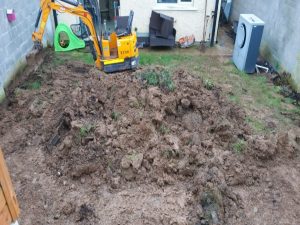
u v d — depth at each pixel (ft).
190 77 22.88
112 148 16.15
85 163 15.57
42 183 15.39
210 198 13.94
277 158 17.02
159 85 20.71
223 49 32.55
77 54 29.89
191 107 19.76
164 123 17.90
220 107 20.35
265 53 29.68
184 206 14.12
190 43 32.50
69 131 17.52
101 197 14.61
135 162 15.37
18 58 24.54
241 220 13.67
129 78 21.70
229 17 40.24
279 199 14.70
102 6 36.50
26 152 17.33
